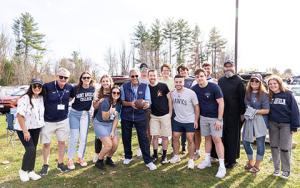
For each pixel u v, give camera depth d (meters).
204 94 6.00
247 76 10.53
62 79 5.79
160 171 6.18
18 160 7.11
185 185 5.52
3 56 38.25
